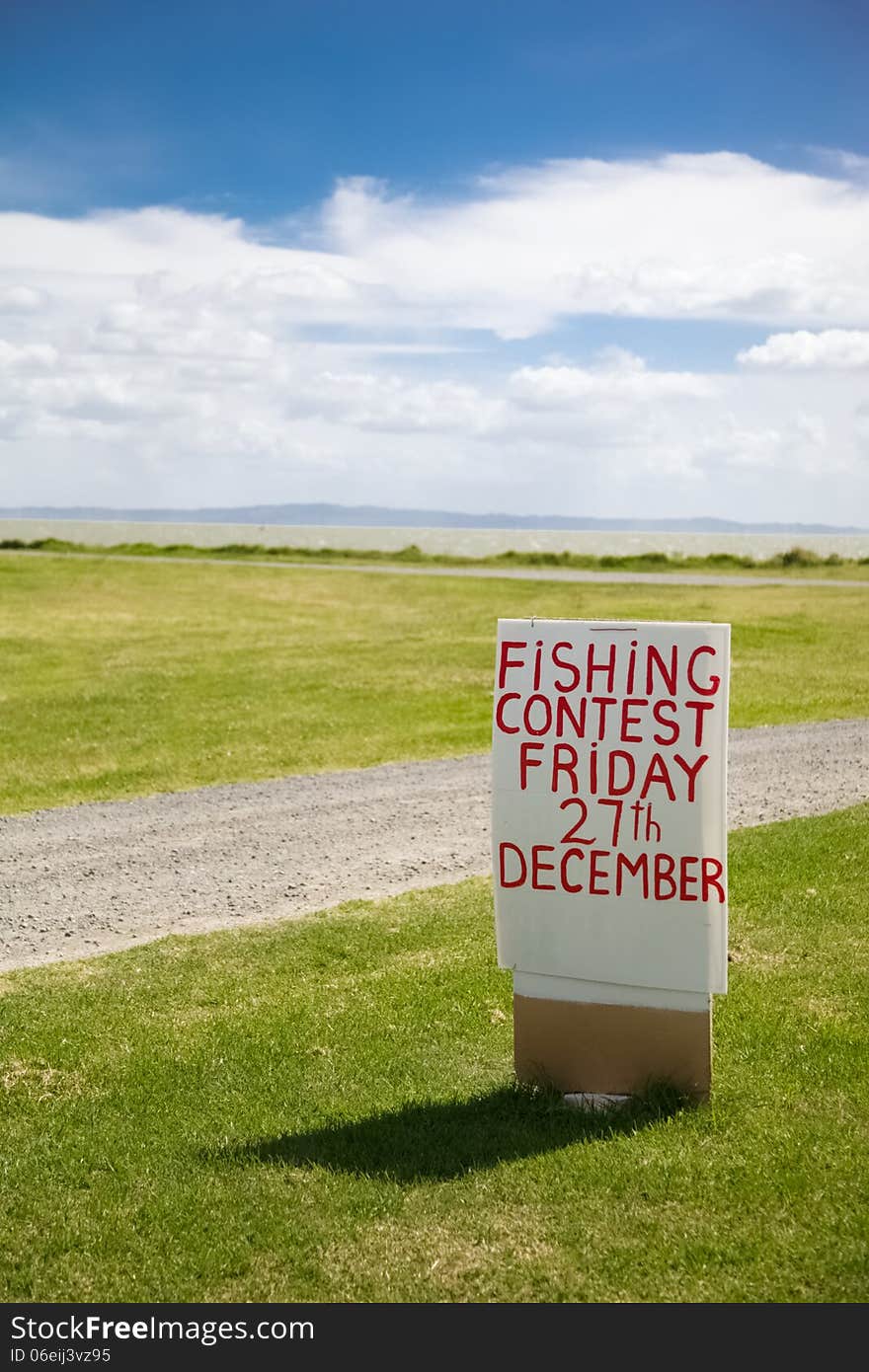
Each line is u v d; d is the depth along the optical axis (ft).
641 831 17.44
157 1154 16.78
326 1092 18.74
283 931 28.07
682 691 17.30
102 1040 21.39
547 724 17.98
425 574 161.99
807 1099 17.53
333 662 76.95
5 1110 18.44
